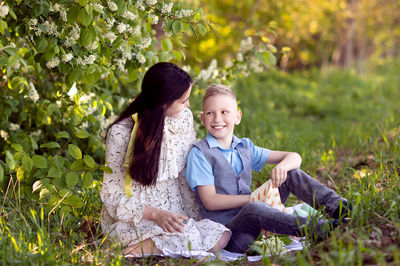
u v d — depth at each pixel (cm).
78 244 308
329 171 484
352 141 641
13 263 243
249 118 737
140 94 295
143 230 290
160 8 347
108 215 309
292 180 304
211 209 298
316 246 262
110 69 336
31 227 310
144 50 360
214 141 307
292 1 957
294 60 1991
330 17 1766
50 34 314
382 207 282
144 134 284
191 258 276
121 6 320
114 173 298
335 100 1219
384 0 1995
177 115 301
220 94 304
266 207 278
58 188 307
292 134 679
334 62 2180
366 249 230
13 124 418
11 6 314
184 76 289
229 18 981
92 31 305
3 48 285
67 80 320
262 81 1376
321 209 276
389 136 620
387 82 1583
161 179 297
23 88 388
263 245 272
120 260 264
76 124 404
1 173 283
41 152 445
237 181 306
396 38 2648
